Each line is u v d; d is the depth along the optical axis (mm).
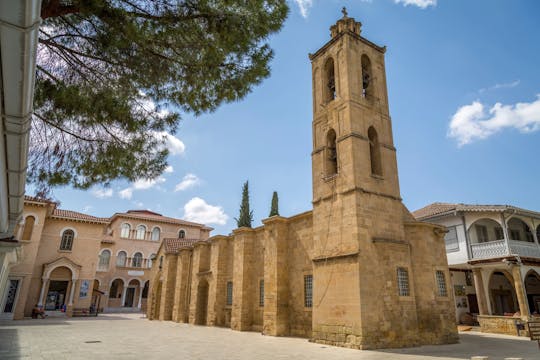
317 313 20469
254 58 10367
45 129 11008
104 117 10688
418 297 20672
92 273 45219
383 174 22312
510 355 15383
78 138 11414
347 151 21531
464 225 32469
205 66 10070
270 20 9883
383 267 19516
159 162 12586
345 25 25406
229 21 9086
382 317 18406
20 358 13648
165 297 42719
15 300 36469
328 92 25750
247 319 27953
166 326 32500
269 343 19703
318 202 22719
